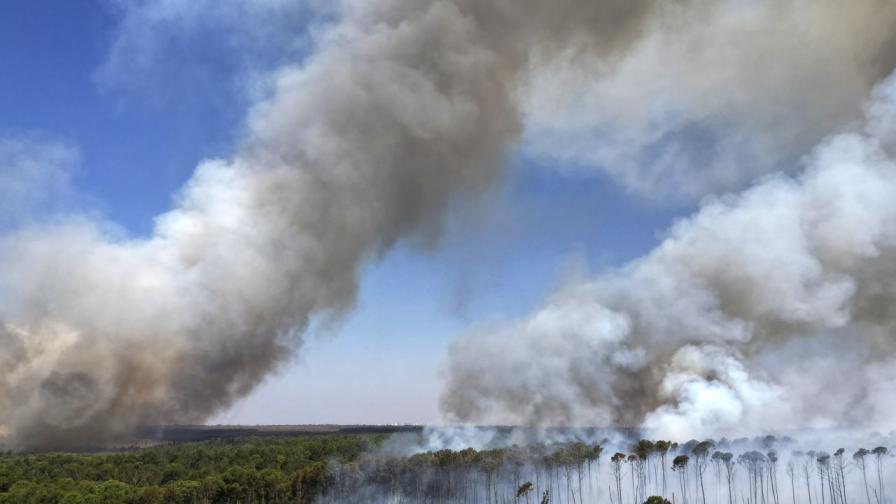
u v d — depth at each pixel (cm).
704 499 12750
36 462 16100
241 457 16738
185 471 15075
